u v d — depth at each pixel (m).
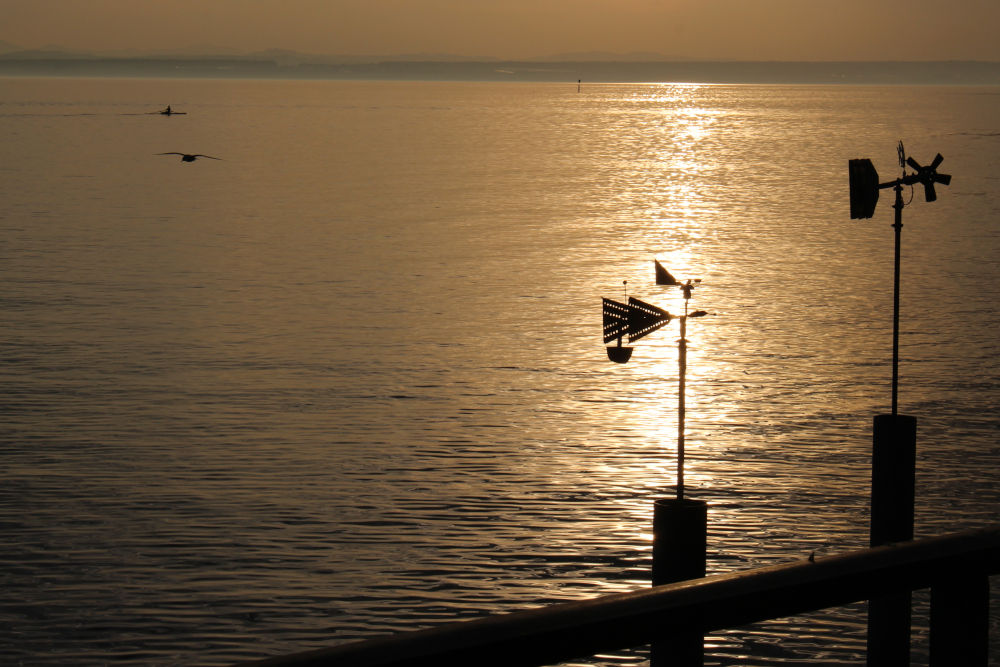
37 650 18.22
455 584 20.91
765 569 3.15
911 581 3.32
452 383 34.75
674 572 6.43
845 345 40.28
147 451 27.72
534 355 38.53
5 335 40.16
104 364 36.25
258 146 146.12
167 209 80.25
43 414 30.67
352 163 122.19
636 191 96.50
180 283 51.19
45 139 154.12
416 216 78.38
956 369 36.88
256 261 57.84
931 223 74.75
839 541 23.11
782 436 30.02
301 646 18.62
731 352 39.25
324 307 46.34
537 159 131.12
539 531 23.36
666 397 33.59
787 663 17.89
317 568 21.31
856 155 138.00
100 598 19.86
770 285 52.34
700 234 70.25
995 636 17.42
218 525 23.19
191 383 34.16
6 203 82.56
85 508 23.91
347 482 25.84
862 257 60.56
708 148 152.12
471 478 26.38
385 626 19.39
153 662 18.02
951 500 25.38
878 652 8.88
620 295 49.62
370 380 34.91
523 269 56.53
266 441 28.70
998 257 60.22
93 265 55.59
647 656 16.95
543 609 2.78
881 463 11.13
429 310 46.12
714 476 26.89
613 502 25.09
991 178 106.44
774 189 98.44
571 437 29.62
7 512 23.61
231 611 19.66
